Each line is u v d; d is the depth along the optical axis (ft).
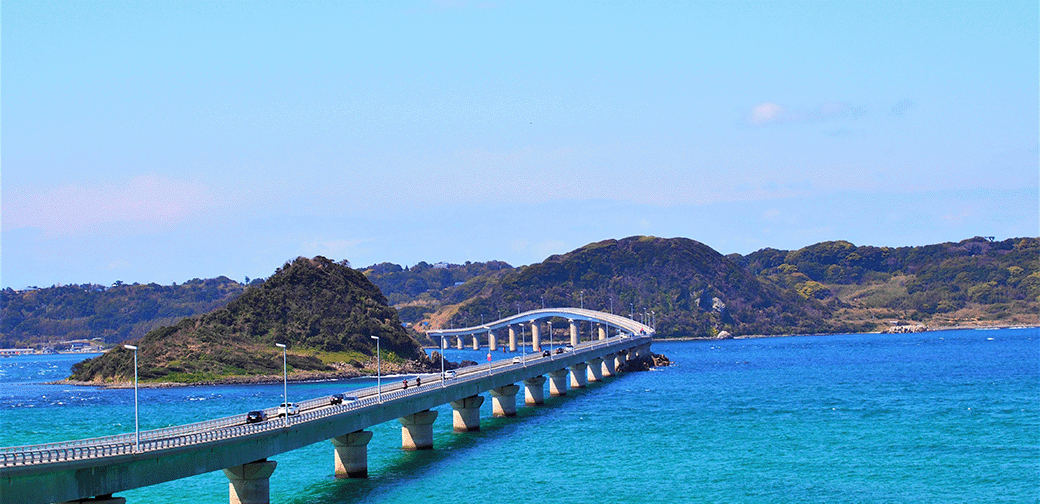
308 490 329.72
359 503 309.83
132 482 234.99
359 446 349.00
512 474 354.54
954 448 395.55
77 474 220.23
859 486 328.08
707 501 310.45
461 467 369.30
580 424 496.64
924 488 323.78
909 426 461.78
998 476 339.57
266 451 288.10
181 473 250.98
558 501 312.09
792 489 324.80
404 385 435.94
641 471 357.82
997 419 481.05
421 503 311.06
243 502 284.61
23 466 206.28
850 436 432.25
